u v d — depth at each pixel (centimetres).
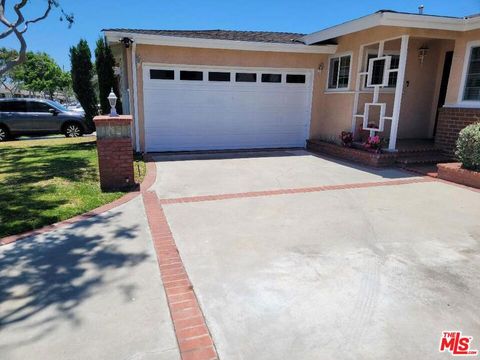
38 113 1512
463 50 848
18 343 247
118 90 1316
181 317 277
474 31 819
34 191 611
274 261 372
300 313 284
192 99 1047
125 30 998
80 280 330
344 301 300
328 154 1056
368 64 990
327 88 1141
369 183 709
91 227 460
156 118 1027
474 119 824
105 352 240
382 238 435
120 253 387
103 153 615
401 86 855
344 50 1048
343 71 1072
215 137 1099
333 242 422
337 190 655
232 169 832
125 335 257
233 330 263
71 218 490
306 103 1166
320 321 274
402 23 789
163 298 303
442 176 743
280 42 1067
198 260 373
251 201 583
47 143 1303
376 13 786
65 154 1007
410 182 718
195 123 1068
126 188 639
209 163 900
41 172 761
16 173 751
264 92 1112
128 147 624
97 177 720
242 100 1098
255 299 302
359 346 247
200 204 564
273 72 1105
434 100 1091
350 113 1030
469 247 411
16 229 441
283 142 1177
